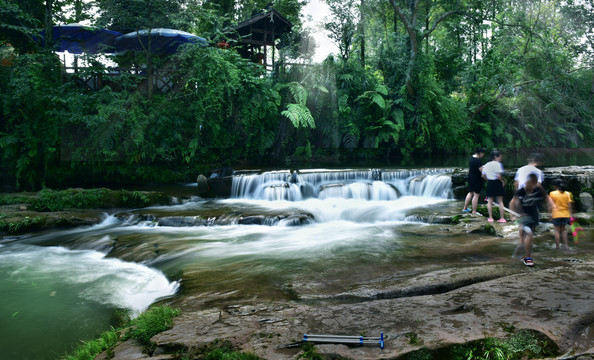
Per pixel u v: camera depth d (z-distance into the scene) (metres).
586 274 4.37
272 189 12.12
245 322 3.51
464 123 24.69
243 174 13.62
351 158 21.88
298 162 19.70
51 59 13.75
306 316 3.53
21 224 9.05
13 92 12.89
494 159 8.13
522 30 24.39
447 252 6.31
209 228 8.95
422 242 7.04
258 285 4.91
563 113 28.39
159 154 16.00
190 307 4.21
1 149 13.23
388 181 13.13
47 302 5.03
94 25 14.92
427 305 3.64
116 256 7.09
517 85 25.19
